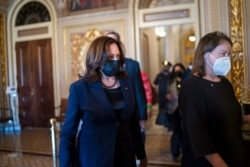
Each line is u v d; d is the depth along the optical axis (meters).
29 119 8.67
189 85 1.74
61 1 8.02
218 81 1.81
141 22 7.21
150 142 6.30
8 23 8.73
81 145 1.80
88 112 1.77
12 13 8.71
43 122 8.48
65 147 1.79
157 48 9.03
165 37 9.33
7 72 8.76
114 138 1.77
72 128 1.80
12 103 8.78
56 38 8.16
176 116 4.71
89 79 1.84
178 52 9.58
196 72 1.81
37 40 8.46
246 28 4.46
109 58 1.81
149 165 4.70
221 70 1.73
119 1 7.38
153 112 8.12
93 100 1.78
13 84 8.77
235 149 1.70
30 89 8.62
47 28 8.30
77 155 1.82
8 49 8.78
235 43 4.55
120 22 7.39
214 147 1.65
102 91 1.81
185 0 6.93
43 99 8.45
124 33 7.35
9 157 5.50
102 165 1.73
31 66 8.57
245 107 2.97
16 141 6.85
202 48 1.78
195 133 1.63
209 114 1.71
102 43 1.83
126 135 1.86
